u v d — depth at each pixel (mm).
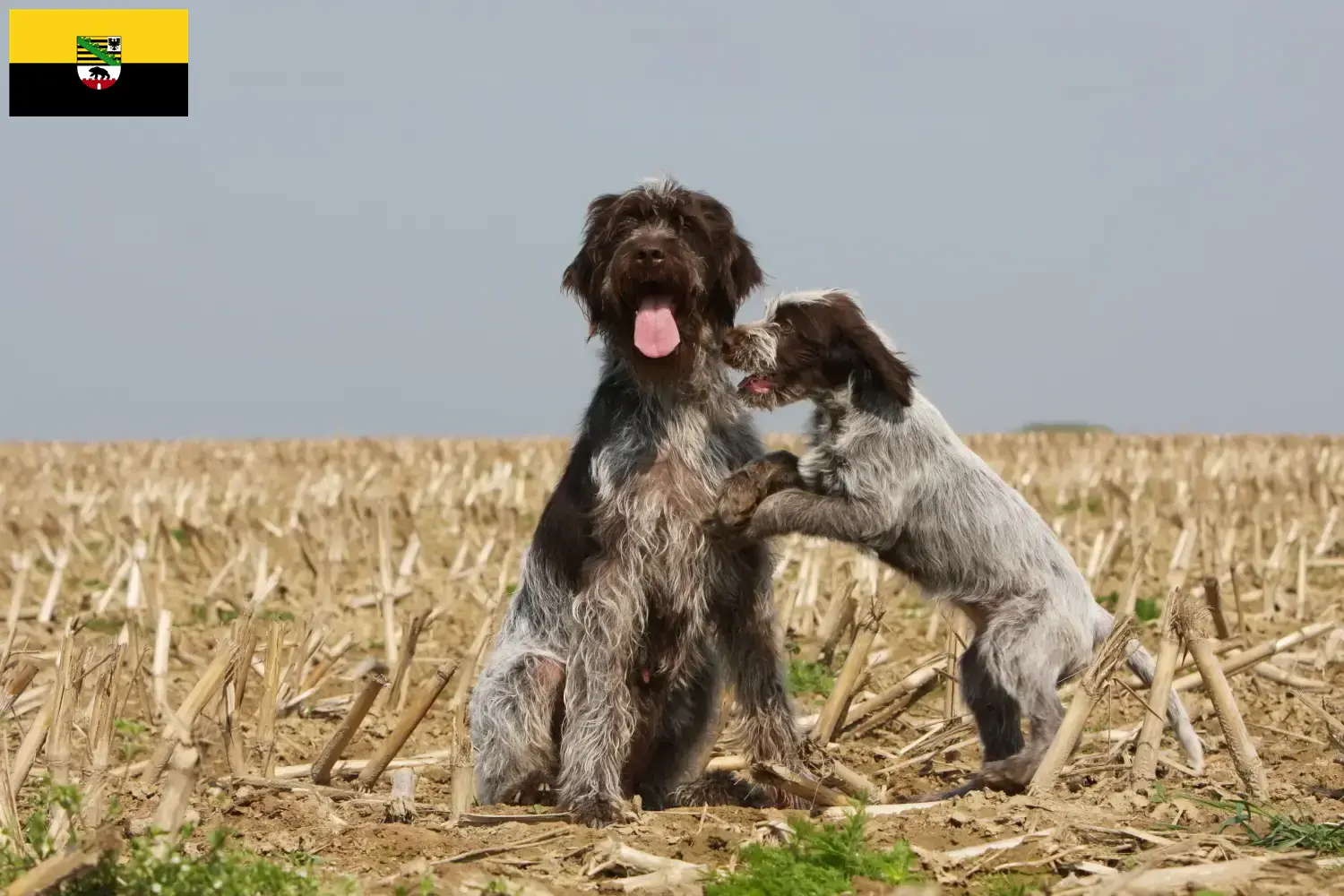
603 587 9336
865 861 7086
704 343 9797
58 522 23500
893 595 17609
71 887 6113
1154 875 6695
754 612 9758
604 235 10047
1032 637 9398
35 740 7891
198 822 8180
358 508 25469
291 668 12438
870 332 10102
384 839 7945
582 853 7633
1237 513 24391
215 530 23078
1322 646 14023
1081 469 33625
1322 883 6734
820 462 10219
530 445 48312
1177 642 9211
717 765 10695
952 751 11109
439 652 15273
